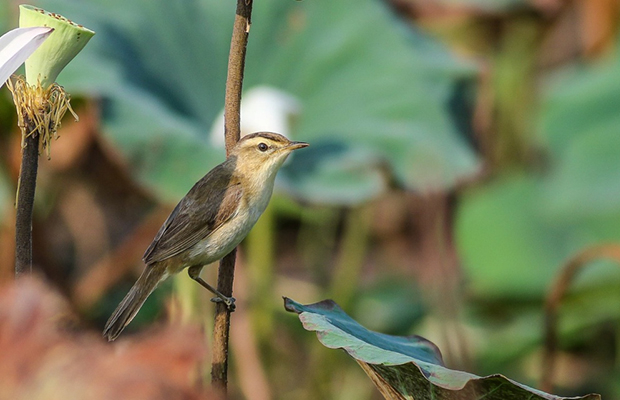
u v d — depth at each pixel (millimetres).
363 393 11461
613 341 11906
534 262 11820
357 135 10562
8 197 10305
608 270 11219
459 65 11461
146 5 11172
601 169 12508
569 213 12203
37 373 2389
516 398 4742
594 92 13328
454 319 10703
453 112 10969
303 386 11719
